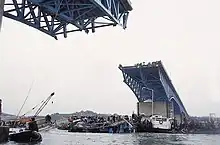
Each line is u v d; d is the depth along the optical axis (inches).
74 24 1113.4
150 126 3929.6
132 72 3543.3
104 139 2417.6
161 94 3964.1
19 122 1971.0
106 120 4416.8
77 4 1005.8
